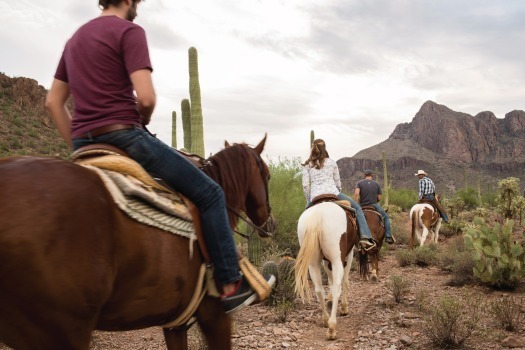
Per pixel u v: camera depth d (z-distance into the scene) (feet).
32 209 5.99
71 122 8.33
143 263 7.16
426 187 53.31
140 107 7.86
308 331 22.13
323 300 22.75
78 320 6.35
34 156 6.89
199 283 8.57
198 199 8.64
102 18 8.23
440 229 65.57
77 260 6.23
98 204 6.68
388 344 19.38
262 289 9.62
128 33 8.01
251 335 20.99
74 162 7.41
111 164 7.47
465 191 117.19
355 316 24.52
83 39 8.10
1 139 181.78
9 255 5.73
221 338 9.42
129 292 7.13
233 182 10.91
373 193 36.76
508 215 66.23
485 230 29.91
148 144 8.14
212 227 8.69
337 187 25.18
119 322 7.39
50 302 6.07
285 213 42.52
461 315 20.34
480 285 29.76
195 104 34.68
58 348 6.31
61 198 6.30
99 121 7.93
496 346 18.43
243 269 9.57
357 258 41.34
